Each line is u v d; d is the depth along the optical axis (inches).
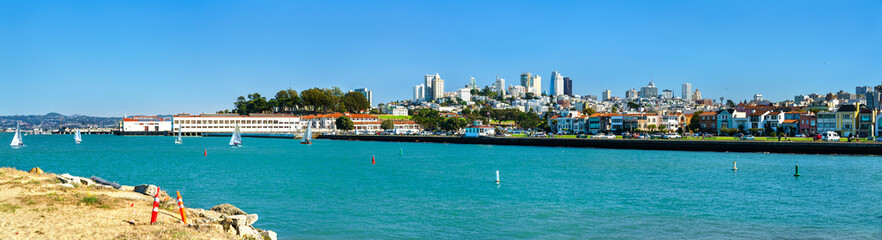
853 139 5334.6
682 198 2265.0
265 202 2171.5
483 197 2305.6
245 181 2881.4
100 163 4357.8
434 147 6904.5
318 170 3538.4
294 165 3976.4
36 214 1172.5
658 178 2970.0
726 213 1935.3
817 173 3137.3
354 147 7066.9
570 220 1819.6
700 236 1595.7
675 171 3341.5
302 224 1754.4
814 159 4072.3
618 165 3794.3
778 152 4739.2
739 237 1582.2
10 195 1363.2
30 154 5826.8
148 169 3698.3
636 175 3127.5
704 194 2372.0
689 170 3395.7
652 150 5492.1
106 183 1859.0
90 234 1043.9
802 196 2308.1
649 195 2348.7
